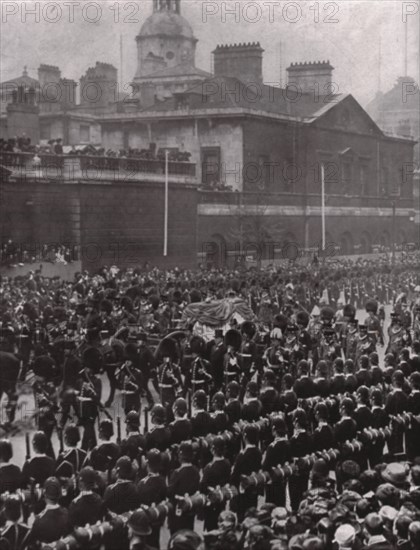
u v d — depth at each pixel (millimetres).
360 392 15633
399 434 16750
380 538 9188
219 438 12602
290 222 51594
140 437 13234
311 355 23375
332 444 14578
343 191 58312
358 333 23922
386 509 9953
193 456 13188
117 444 13445
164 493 11766
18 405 18047
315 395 16828
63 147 45469
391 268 44219
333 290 39000
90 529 10398
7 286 29672
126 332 21484
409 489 11719
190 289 33125
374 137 61844
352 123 59969
